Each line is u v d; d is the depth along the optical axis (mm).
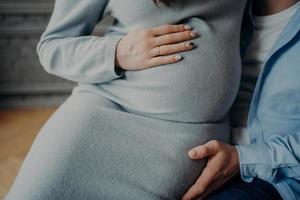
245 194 686
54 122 707
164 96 690
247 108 823
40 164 636
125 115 703
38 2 1912
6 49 1961
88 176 637
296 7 745
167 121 708
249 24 779
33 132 1796
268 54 718
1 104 2041
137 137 683
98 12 772
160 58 687
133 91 720
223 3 700
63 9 773
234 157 690
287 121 728
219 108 717
